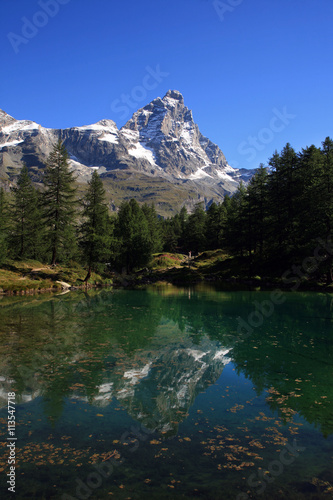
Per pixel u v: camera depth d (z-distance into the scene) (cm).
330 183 3244
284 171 4169
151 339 1305
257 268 4500
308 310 2052
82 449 540
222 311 2028
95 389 794
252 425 627
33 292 3269
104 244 4222
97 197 4188
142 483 455
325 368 969
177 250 10581
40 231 4762
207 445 556
